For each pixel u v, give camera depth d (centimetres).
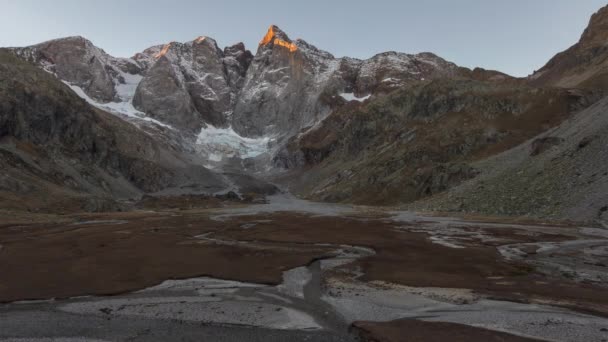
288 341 2192
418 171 17125
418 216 10181
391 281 3478
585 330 2253
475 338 2150
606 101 10856
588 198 7225
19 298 3092
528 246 5188
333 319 2544
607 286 3241
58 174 16450
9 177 12662
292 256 4766
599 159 8038
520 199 8950
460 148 18750
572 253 4697
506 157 13538
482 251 4991
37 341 2211
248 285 3456
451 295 3008
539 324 2355
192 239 6369
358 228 7706
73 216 10962
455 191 12300
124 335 2298
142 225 8688
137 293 3244
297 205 18938
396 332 2252
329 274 3816
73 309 2806
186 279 3678
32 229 7900
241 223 9050
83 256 4831
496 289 3155
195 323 2498
